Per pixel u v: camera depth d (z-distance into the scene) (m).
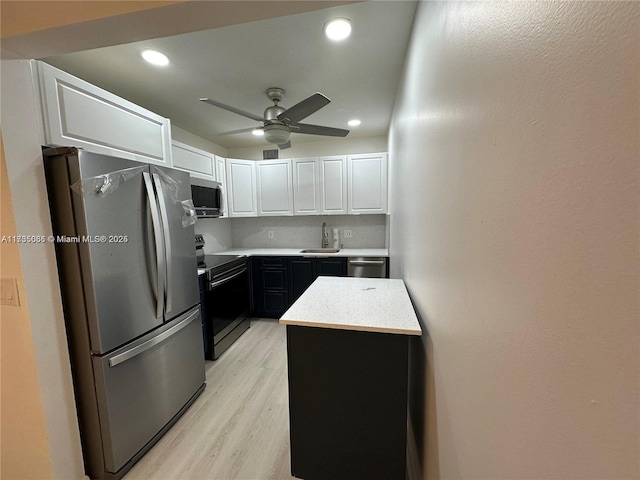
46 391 1.30
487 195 0.58
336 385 1.32
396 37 1.62
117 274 1.45
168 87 2.22
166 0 0.93
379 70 2.01
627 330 0.27
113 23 1.02
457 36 0.75
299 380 1.35
